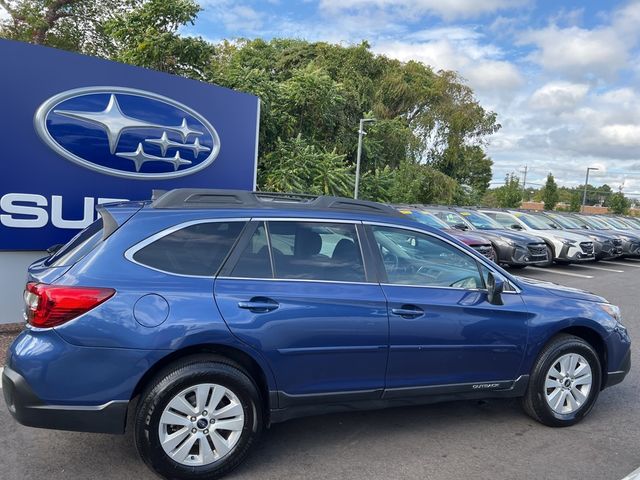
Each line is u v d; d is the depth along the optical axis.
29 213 6.11
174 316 3.05
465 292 3.86
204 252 3.30
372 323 3.47
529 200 88.44
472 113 36.75
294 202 3.79
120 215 3.32
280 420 3.39
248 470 3.37
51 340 2.94
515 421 4.26
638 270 15.80
